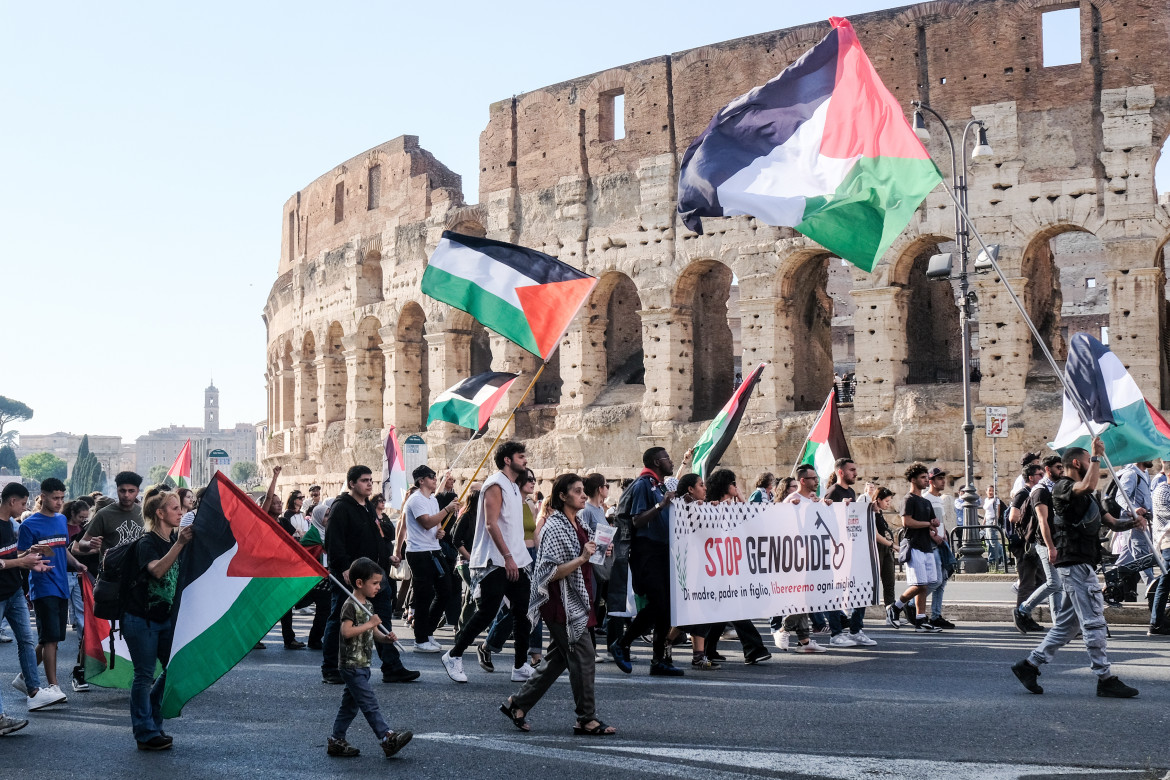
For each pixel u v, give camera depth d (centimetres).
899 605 2514
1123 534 2514
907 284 4634
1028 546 2256
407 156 6331
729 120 1889
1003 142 4378
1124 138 4191
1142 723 1395
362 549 1903
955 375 5150
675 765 1228
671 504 1902
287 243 8000
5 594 1658
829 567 2162
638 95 5238
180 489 2181
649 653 2231
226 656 1377
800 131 1872
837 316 8150
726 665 2009
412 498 2248
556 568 1419
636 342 5719
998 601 2753
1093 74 4253
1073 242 7838
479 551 1862
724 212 1862
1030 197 4328
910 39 4547
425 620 2242
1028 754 1248
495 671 1995
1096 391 2608
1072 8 4353
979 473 4366
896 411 4538
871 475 4569
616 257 5275
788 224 1833
